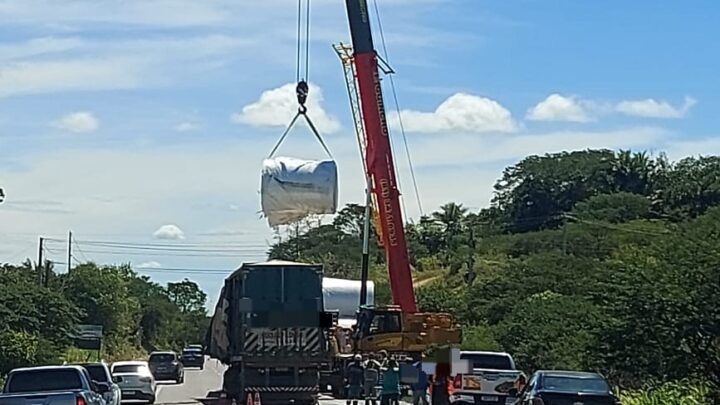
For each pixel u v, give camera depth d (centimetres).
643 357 3077
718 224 3219
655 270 3047
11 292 6141
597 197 10006
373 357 3772
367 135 3741
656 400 2967
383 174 3728
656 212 9650
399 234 3750
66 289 9894
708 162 10625
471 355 3456
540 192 11525
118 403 3362
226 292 3875
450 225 11025
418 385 3231
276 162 2853
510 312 5916
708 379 2961
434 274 9475
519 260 8088
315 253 10031
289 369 3509
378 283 7300
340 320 4581
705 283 2911
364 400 3750
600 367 3262
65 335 6488
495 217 11856
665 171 11200
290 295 3531
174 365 6378
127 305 11062
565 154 11894
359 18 3747
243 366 3491
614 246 7650
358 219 10525
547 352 4531
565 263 6869
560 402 2452
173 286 19438
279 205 2836
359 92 3738
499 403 3281
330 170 2844
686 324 2903
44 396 2395
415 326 3791
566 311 4950
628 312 3020
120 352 10356
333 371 4131
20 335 5316
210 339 4512
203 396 4859
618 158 11369
